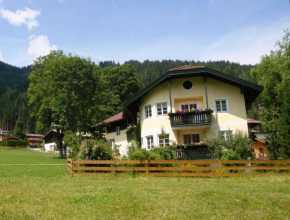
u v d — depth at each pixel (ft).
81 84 113.50
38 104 139.23
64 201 30.63
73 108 117.50
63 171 66.08
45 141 240.73
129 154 67.77
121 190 37.32
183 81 79.30
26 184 43.24
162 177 52.80
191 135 79.05
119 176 54.13
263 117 87.25
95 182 46.01
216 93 77.05
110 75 174.70
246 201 30.40
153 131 79.87
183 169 53.72
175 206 28.48
